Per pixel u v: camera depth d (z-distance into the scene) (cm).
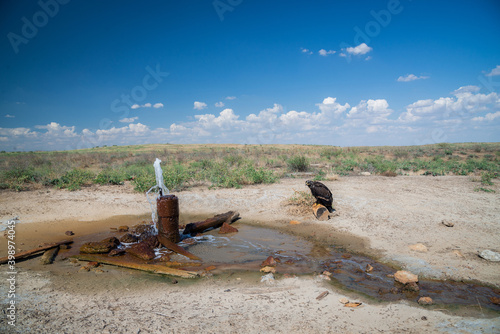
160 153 3388
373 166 1769
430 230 629
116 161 2473
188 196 994
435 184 1113
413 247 541
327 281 427
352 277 443
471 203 817
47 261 495
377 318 325
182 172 1285
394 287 398
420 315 332
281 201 921
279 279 436
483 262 476
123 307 348
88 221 764
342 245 584
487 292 388
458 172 1509
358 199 894
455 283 416
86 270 467
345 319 323
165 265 496
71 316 324
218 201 943
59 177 1249
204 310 342
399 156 2756
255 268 482
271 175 1288
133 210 864
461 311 340
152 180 1096
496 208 763
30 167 1623
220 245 603
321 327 306
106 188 1150
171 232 597
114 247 566
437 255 508
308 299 372
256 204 909
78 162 2252
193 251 568
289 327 305
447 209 767
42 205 871
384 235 617
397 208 792
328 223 716
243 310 343
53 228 701
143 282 426
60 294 380
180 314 332
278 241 621
